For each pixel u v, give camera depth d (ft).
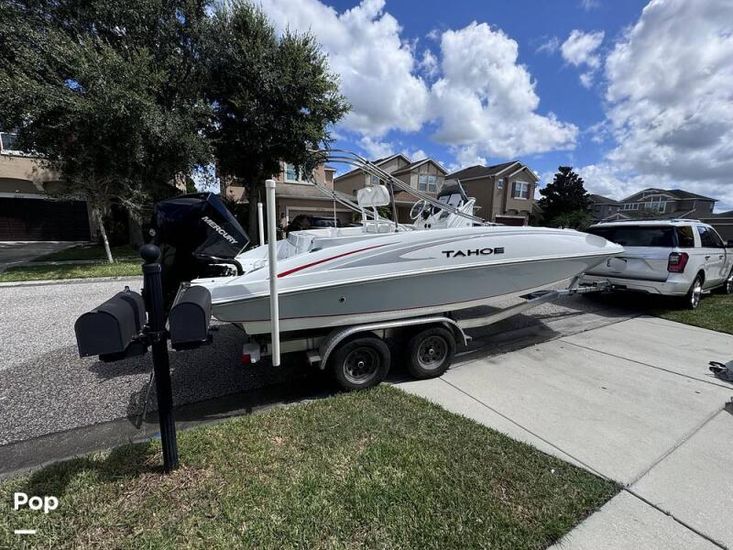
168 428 6.59
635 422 8.97
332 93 42.83
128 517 5.69
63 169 29.68
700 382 11.26
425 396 10.33
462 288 11.67
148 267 5.96
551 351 14.03
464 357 13.52
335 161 13.37
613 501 6.35
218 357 13.24
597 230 20.85
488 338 15.66
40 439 8.25
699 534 5.69
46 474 6.63
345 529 5.60
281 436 8.00
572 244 13.43
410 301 10.99
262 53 37.78
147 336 6.18
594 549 5.38
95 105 25.71
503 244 12.00
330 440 7.86
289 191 65.10
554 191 111.65
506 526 5.73
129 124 27.73
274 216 8.16
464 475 6.82
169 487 6.35
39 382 11.03
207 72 37.04
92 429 8.66
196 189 44.24
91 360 12.69
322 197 66.44
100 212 32.12
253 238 47.11
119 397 10.18
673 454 7.71
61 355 13.05
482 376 11.75
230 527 5.58
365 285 10.23
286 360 13.03
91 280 26.45
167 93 35.45
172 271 10.09
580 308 20.79
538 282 13.19
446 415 9.01
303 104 41.09
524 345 14.75
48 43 26.25
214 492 6.25
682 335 15.98
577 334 16.15
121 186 32.40
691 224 19.24
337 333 10.19
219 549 5.19
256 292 9.29
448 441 7.89
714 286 22.44
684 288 18.42
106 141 28.27
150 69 31.22
